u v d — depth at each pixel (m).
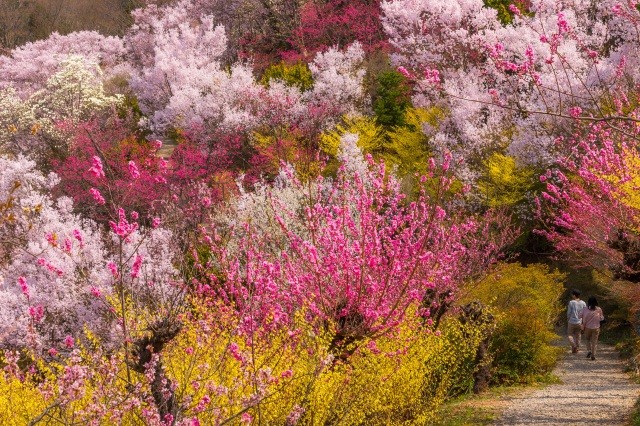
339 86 33.31
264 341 8.53
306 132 32.25
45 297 15.74
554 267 24.59
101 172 6.71
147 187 25.69
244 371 7.23
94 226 18.81
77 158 29.16
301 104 33.97
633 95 16.88
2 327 15.25
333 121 32.78
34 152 34.88
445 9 32.41
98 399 6.28
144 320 7.97
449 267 12.36
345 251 9.91
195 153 31.11
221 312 9.05
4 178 22.12
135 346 6.97
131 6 66.00
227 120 32.78
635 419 10.69
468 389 13.66
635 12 11.66
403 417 10.43
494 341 14.88
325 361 7.89
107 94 45.56
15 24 65.69
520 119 25.98
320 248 11.12
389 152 30.47
